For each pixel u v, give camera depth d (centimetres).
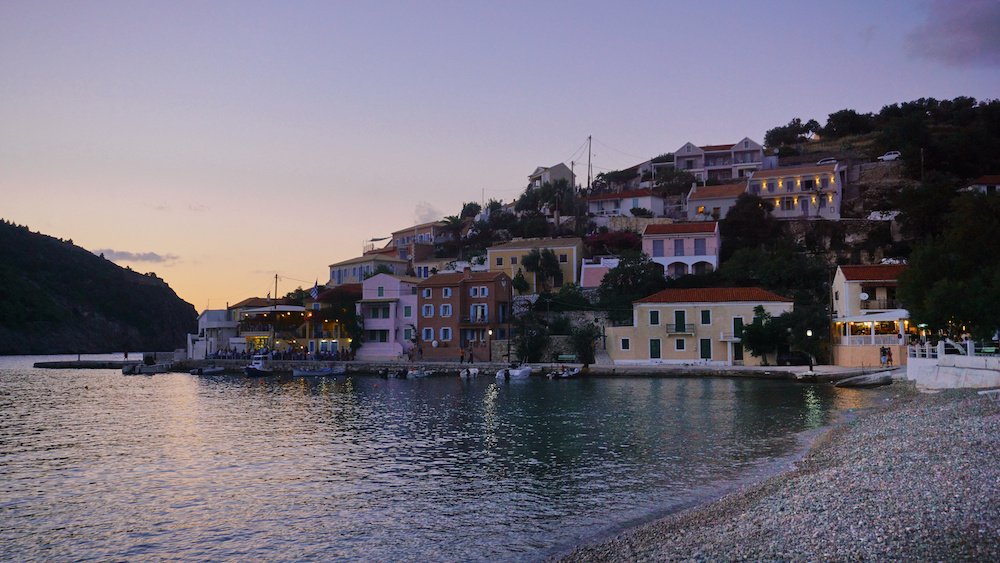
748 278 9594
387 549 2256
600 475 3189
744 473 3091
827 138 17800
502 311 10338
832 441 3559
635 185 16075
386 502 2825
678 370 7969
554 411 5381
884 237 10556
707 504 2544
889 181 12788
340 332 11138
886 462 2541
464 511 2672
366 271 13975
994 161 12962
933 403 4197
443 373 9125
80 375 11394
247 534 2445
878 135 15275
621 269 9912
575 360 8969
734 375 7681
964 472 2189
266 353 11400
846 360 7681
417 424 4888
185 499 2923
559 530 2392
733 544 1803
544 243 11619
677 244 10519
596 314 9394
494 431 4506
